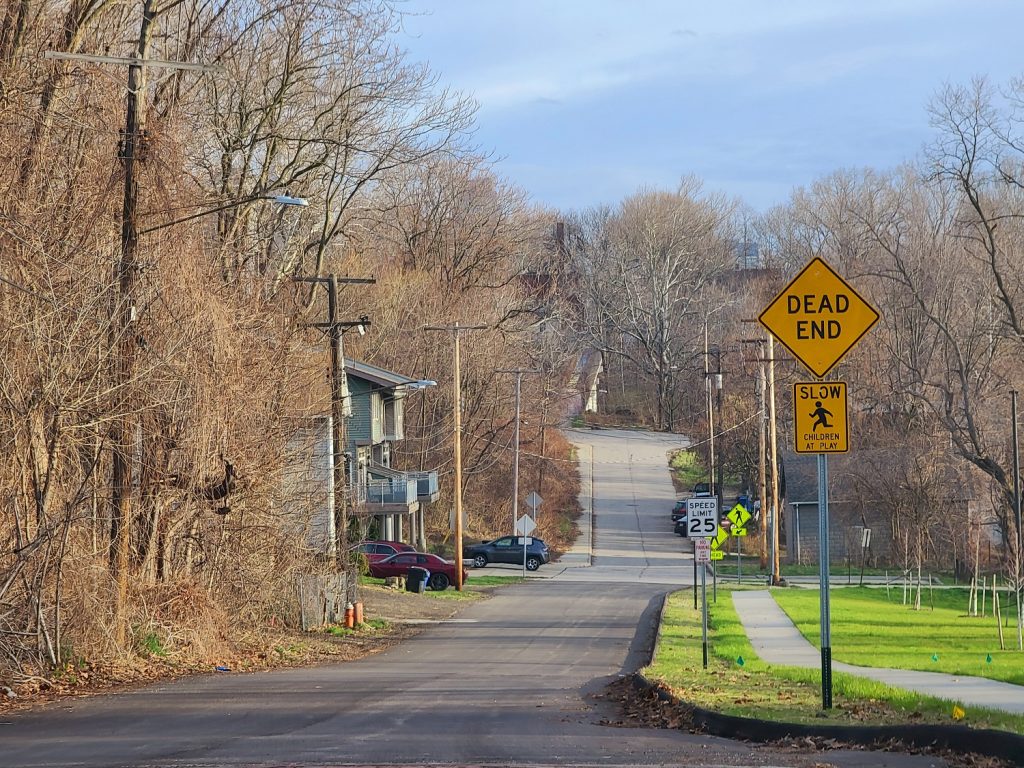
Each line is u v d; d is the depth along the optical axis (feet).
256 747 49.14
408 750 48.26
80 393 79.20
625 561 273.54
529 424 325.01
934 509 227.61
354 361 214.28
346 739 52.06
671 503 354.74
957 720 51.78
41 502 76.64
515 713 64.34
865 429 265.75
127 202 82.33
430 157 194.39
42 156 84.79
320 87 155.53
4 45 86.22
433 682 82.28
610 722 60.90
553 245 411.54
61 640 79.25
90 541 84.79
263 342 111.45
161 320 89.76
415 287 269.85
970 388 210.38
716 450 347.56
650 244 453.99
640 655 107.55
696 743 51.39
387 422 231.09
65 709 64.18
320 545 131.23
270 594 112.98
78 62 93.61
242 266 131.95
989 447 206.39
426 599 174.50
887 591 195.93
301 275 170.91
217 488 95.71
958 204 249.34
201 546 101.24
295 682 80.79
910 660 98.89
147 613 88.63
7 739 52.06
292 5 142.72
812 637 121.80
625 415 496.23
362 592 172.65
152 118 97.40
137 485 89.51
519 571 252.01
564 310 362.94
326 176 167.02
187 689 75.25
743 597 183.11
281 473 109.09
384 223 233.76
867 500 249.34
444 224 284.41
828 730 50.85
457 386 198.80
